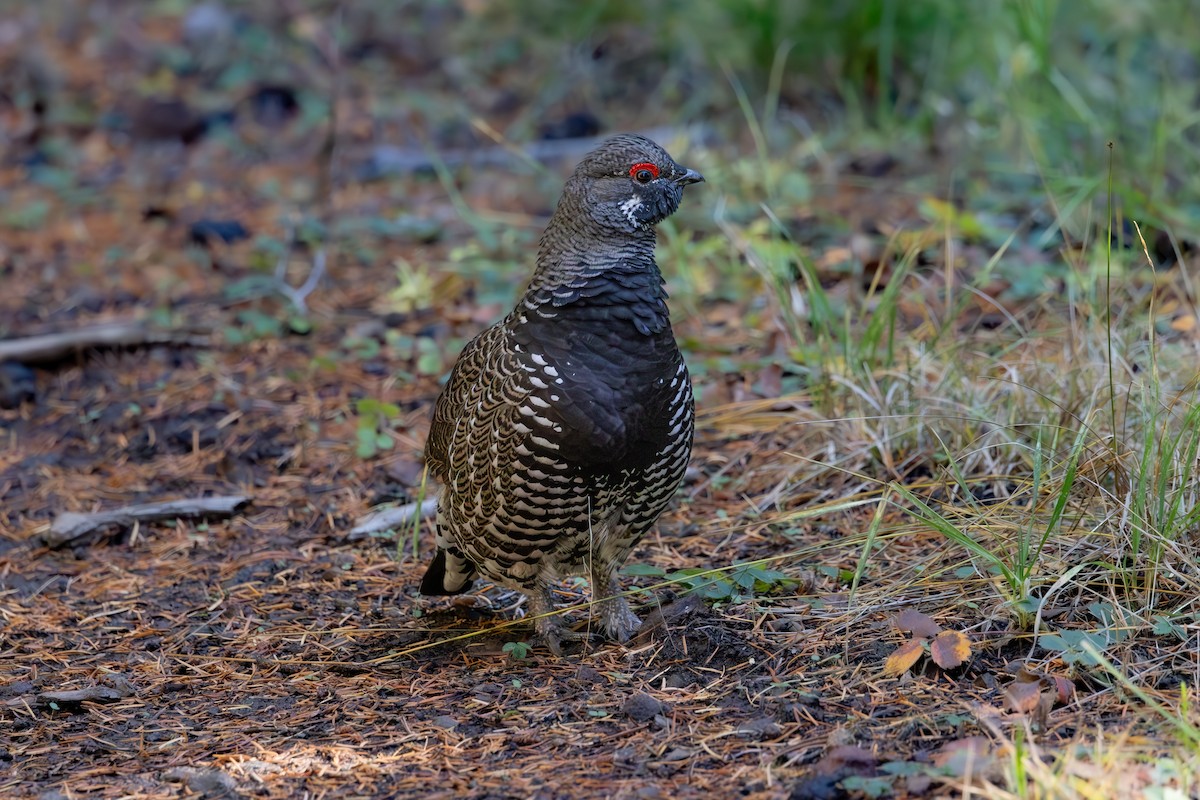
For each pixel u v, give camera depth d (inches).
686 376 313.9
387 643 346.0
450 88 784.9
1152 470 339.6
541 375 301.0
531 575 325.7
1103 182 528.1
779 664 307.6
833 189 620.4
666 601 346.3
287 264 600.7
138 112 778.2
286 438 466.6
